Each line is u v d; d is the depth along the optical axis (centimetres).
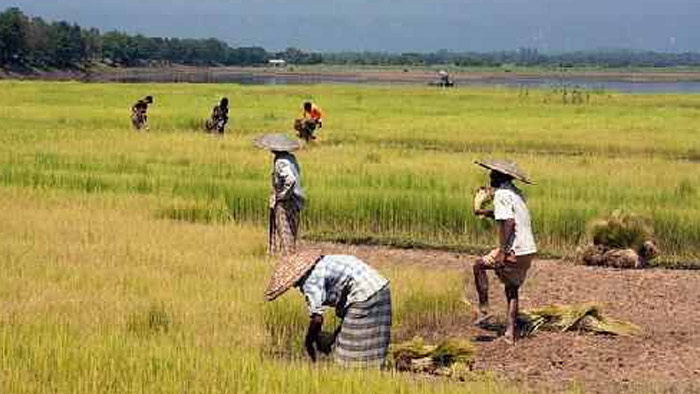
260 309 1933
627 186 3797
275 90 14012
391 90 14962
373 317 1603
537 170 4262
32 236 2720
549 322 2131
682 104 11531
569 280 2697
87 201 3459
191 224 3111
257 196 3509
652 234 2981
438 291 2183
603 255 2927
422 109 9950
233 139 5788
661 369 1838
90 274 2197
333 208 3388
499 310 2291
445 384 1456
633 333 2091
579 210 3153
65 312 1842
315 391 1362
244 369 1439
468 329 2111
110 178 3891
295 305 1944
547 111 9756
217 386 1370
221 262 2409
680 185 3747
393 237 3281
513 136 6338
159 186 3794
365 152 5062
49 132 6084
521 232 1977
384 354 1625
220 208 3378
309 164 4359
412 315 2108
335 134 6456
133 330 1762
